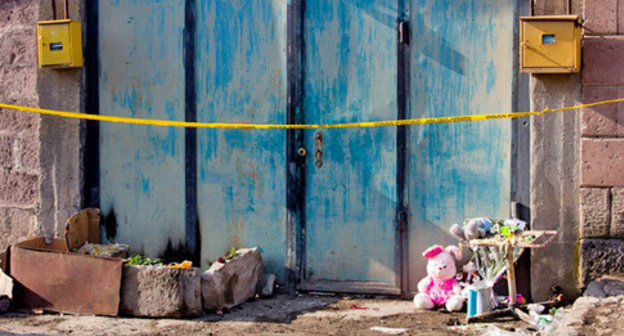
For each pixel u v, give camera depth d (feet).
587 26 17.98
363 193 19.83
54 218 21.57
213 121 20.68
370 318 18.01
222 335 16.69
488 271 18.43
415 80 19.36
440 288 18.63
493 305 17.85
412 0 19.29
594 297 16.90
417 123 18.53
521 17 17.71
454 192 19.22
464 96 19.08
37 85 21.47
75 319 18.03
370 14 19.57
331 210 20.06
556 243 18.34
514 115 17.69
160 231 21.13
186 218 20.93
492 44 18.85
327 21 19.85
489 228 18.34
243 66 20.43
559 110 18.02
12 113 21.91
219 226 20.77
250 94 20.43
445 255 18.49
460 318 17.84
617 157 17.94
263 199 20.47
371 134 19.70
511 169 18.79
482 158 18.99
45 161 21.58
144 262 19.90
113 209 21.40
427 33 19.25
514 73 18.72
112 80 21.25
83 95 21.31
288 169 20.21
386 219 19.70
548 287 18.42
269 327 17.33
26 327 17.35
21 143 21.88
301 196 20.20
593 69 17.99
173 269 17.98
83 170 21.38
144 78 21.04
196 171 20.83
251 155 20.48
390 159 19.60
